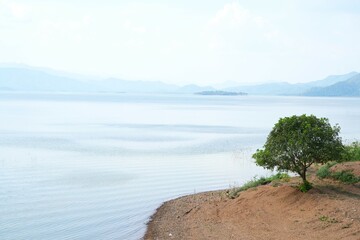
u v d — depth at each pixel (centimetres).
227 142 5575
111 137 6038
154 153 4522
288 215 1794
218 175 3334
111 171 3456
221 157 4288
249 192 2197
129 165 3759
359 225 1552
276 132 2009
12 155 4234
